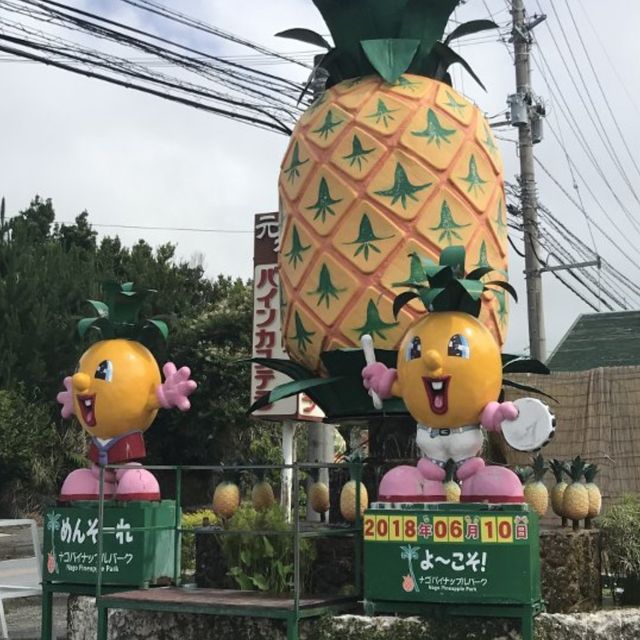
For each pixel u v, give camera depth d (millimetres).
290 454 14844
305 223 8297
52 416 26219
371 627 6496
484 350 6555
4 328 26672
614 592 8086
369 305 7836
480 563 6250
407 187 7938
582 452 14133
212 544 7941
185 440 28375
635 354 20047
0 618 10031
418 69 8719
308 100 17234
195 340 28031
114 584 7922
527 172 21031
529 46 21406
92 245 38844
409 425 8133
